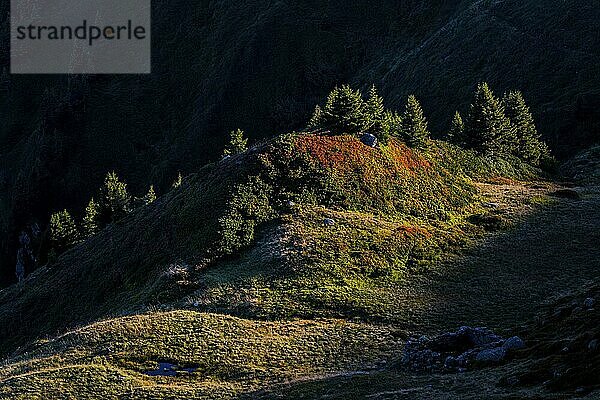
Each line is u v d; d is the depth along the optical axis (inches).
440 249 2378.2
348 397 1234.0
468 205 2896.2
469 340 1457.9
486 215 2775.6
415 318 1824.6
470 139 3730.3
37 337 2864.2
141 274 2640.3
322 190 2679.6
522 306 1835.6
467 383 1170.0
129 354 1680.6
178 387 1465.3
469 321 1761.8
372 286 2090.3
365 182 2765.7
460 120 3855.8
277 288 2076.8
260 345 1688.0
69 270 3398.1
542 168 3998.5
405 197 2783.0
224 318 1902.1
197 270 2300.7
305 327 1812.3
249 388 1424.7
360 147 2945.4
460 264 2253.9
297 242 2329.0
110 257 3093.0
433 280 2129.7
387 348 1614.2
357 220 2518.5
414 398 1139.9
